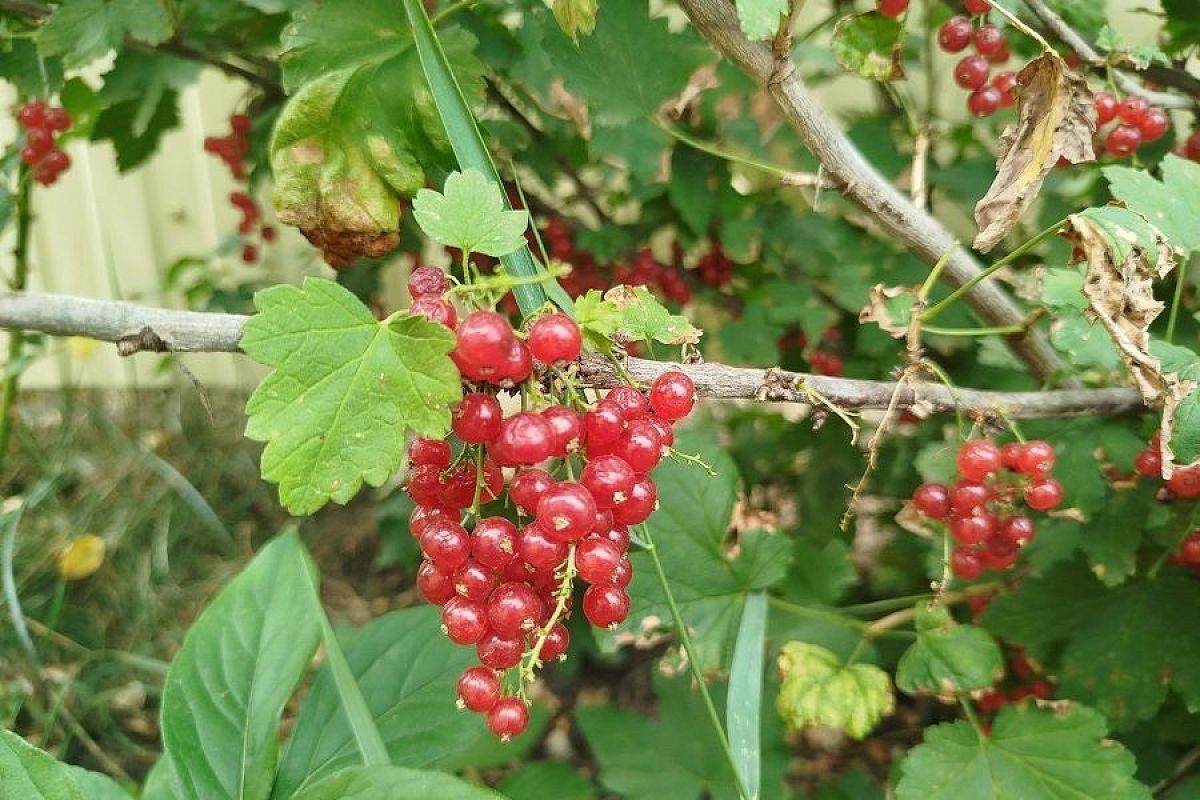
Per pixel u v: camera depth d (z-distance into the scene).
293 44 0.30
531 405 0.23
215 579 0.65
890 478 0.49
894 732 0.52
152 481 0.70
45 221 0.75
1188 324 0.40
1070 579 0.37
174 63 0.46
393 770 0.23
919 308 0.30
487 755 0.39
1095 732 0.32
